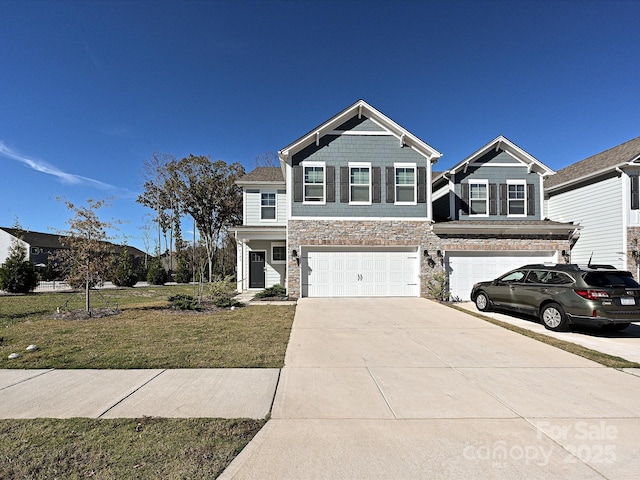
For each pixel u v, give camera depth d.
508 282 9.48
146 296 17.38
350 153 13.35
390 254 13.30
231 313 10.03
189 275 33.16
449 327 8.16
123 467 2.71
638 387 4.49
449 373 5.02
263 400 4.02
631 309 7.19
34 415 3.60
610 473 2.69
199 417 3.57
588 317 7.36
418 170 13.36
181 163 30.94
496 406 3.89
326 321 8.80
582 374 5.00
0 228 36.47
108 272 10.57
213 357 5.67
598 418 3.62
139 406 3.83
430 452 2.96
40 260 37.94
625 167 12.95
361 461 2.82
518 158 14.66
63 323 8.62
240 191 32.03
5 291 18.67
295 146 13.12
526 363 5.50
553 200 16.52
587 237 14.57
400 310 10.44
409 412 3.73
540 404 3.95
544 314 8.20
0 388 4.34
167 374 4.87
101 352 5.95
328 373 4.97
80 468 2.70
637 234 12.98
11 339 6.89
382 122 13.38
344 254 13.28
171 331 7.61
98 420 3.49
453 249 13.27
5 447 2.98
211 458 2.85
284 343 6.61
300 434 3.25
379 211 13.27
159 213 34.16
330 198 13.22
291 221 13.13
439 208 16.22
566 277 8.01
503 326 8.29
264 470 2.69
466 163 14.31
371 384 4.56
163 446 3.01
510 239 13.36
